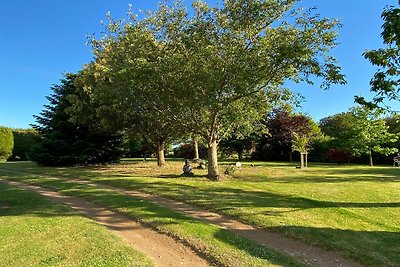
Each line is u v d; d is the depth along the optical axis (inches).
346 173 868.0
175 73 652.1
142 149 1643.7
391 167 1112.2
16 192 575.5
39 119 1179.3
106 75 753.0
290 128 1514.5
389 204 471.5
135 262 260.4
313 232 340.5
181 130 941.8
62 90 1151.6
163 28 695.1
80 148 1106.1
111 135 1163.9
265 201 470.9
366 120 1259.2
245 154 1793.8
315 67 585.9
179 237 321.7
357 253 291.9
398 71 342.0
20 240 310.7
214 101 626.8
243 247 294.0
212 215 413.1
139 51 673.0
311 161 1557.6
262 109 748.6
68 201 503.2
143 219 381.7
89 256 272.2
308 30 592.7
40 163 1095.6
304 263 267.7
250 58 612.7
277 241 323.6
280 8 612.4
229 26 633.0
